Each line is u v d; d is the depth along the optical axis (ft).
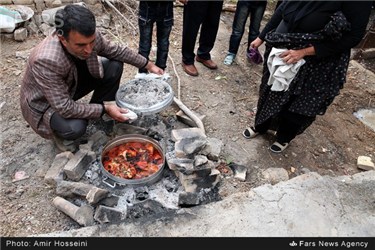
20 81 10.50
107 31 12.81
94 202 7.22
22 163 8.25
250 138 9.62
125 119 7.54
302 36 6.98
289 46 7.20
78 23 6.13
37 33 12.25
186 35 10.68
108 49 8.12
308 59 7.30
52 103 6.98
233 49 12.21
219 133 9.66
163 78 9.05
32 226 7.06
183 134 8.33
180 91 10.87
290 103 8.11
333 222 7.22
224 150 9.16
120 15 13.53
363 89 12.23
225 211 7.27
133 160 8.22
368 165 9.17
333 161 9.43
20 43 11.82
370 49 13.98
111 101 9.29
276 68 7.39
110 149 8.32
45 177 7.63
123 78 11.03
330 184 7.98
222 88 11.31
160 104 7.93
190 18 10.21
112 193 7.68
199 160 7.64
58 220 7.22
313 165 9.21
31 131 9.06
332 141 10.02
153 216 7.10
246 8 11.21
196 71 11.61
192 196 7.54
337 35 6.59
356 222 7.25
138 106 7.93
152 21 9.66
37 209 7.36
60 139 8.47
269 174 8.61
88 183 7.86
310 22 6.89
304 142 9.83
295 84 7.61
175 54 12.46
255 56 12.32
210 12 10.62
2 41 11.71
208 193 7.97
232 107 10.61
